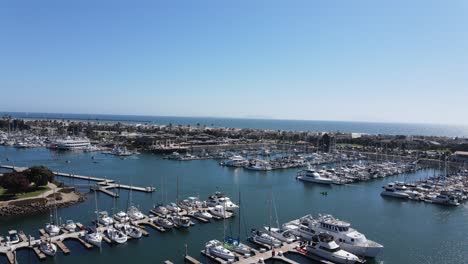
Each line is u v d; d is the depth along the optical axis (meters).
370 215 102.50
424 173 187.50
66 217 92.31
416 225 93.44
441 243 79.75
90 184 133.12
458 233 87.06
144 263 65.44
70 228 80.00
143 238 77.69
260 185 144.25
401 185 130.12
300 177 155.75
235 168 189.88
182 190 130.12
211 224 88.44
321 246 67.31
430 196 122.81
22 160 199.50
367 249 67.88
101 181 140.12
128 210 96.12
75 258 67.00
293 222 85.12
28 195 105.31
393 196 126.62
